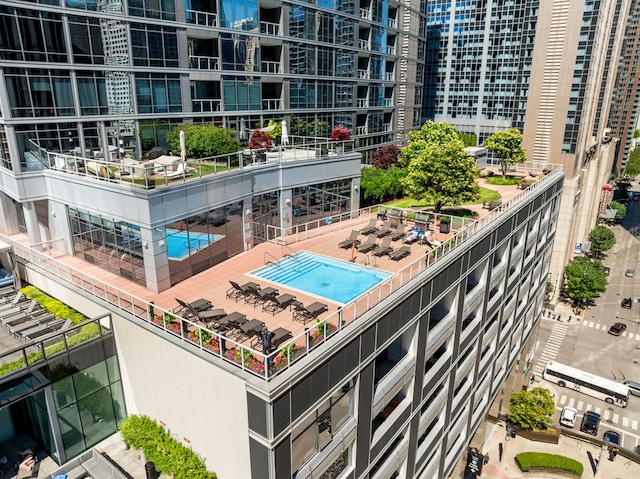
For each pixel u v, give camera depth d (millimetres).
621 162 156250
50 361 16656
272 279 23344
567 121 70625
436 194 35750
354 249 27688
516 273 37062
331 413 16250
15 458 18109
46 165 26828
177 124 39281
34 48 29188
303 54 48906
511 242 33625
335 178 33562
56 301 21484
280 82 47531
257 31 43656
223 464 15508
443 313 25781
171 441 17000
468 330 28359
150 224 20297
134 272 22156
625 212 121875
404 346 21703
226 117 43188
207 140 33688
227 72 41875
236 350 14734
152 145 37844
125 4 33625
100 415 18812
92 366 18016
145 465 16562
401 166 55469
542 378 57219
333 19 51688
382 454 20328
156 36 36156
